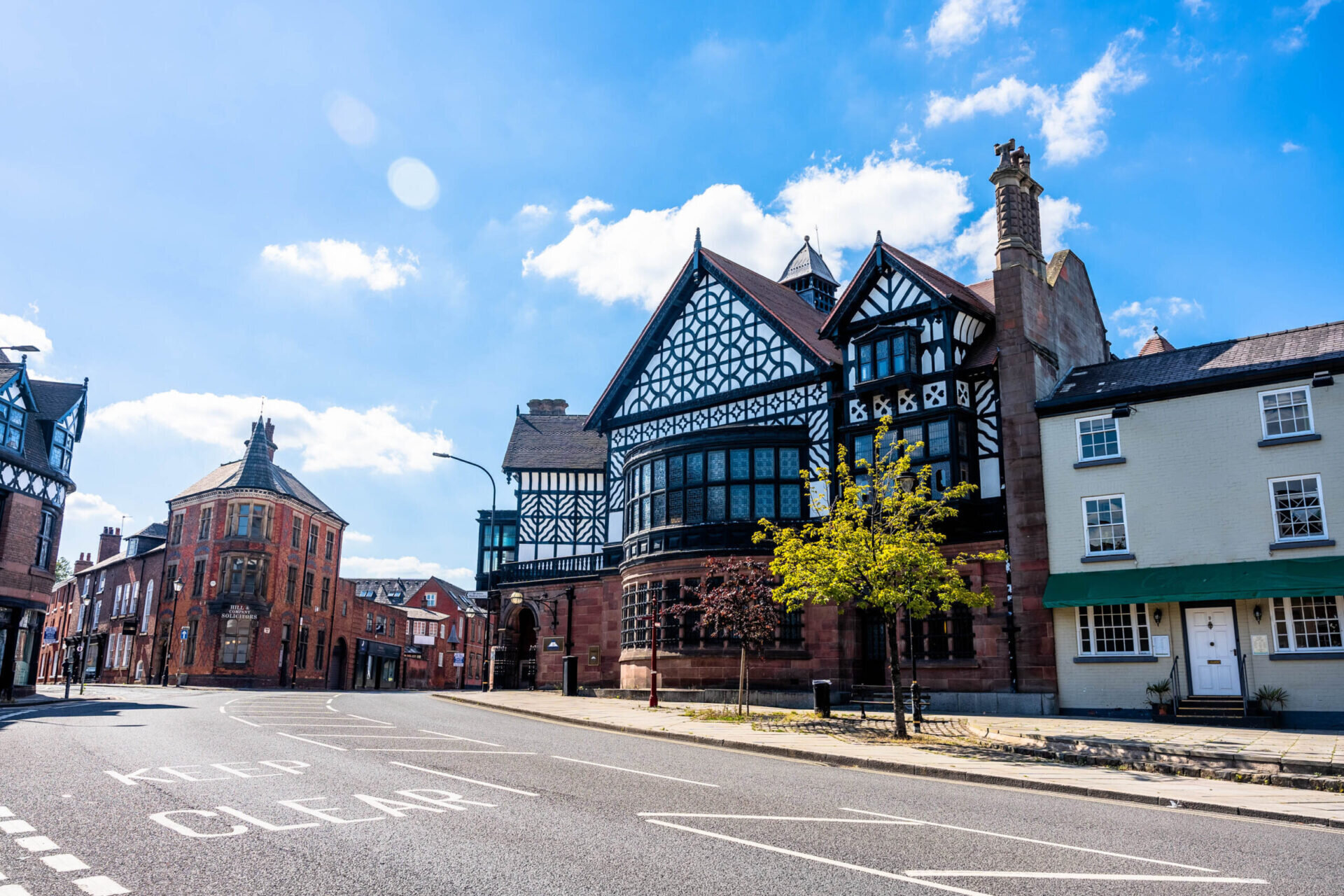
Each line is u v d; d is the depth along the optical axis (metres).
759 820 8.26
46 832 7.00
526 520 36.75
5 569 26.70
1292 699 18.42
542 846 6.96
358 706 22.91
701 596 22.08
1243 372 19.89
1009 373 23.12
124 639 51.00
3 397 26.91
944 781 11.80
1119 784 11.21
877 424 24.42
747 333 28.14
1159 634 20.11
